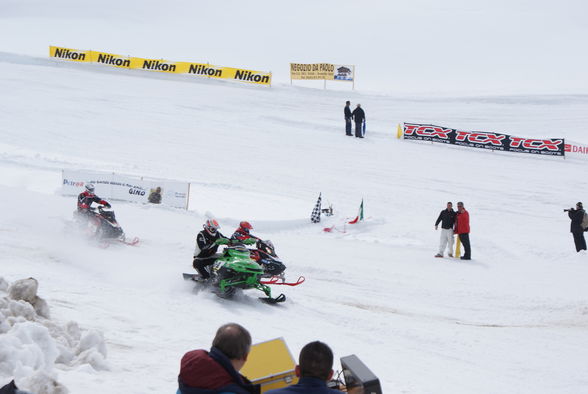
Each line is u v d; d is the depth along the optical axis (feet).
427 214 101.19
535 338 43.57
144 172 112.78
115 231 59.93
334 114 181.98
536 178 126.62
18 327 19.86
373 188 114.62
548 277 66.54
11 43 363.56
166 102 178.81
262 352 16.89
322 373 12.64
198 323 34.73
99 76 206.59
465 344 40.88
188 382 12.51
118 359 24.85
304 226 91.09
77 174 89.25
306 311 44.93
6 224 61.72
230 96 193.26
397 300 53.11
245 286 44.91
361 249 77.41
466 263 73.36
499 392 30.40
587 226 79.30
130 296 39.09
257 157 131.13
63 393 17.16
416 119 180.14
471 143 148.36
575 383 33.68
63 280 41.14
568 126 172.24
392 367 32.40
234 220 87.61
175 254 60.34
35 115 152.56
